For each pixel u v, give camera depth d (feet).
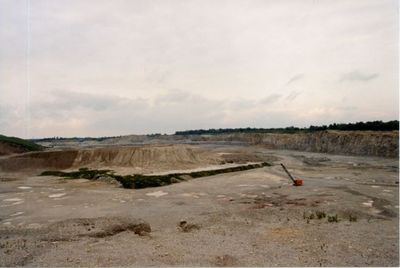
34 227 59.16
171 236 52.49
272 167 155.63
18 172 156.46
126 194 95.14
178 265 39.91
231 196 88.74
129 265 40.01
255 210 68.74
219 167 155.84
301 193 89.15
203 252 44.34
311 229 54.39
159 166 163.43
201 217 64.59
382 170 139.13
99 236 53.06
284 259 41.55
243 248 45.83
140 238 51.47
